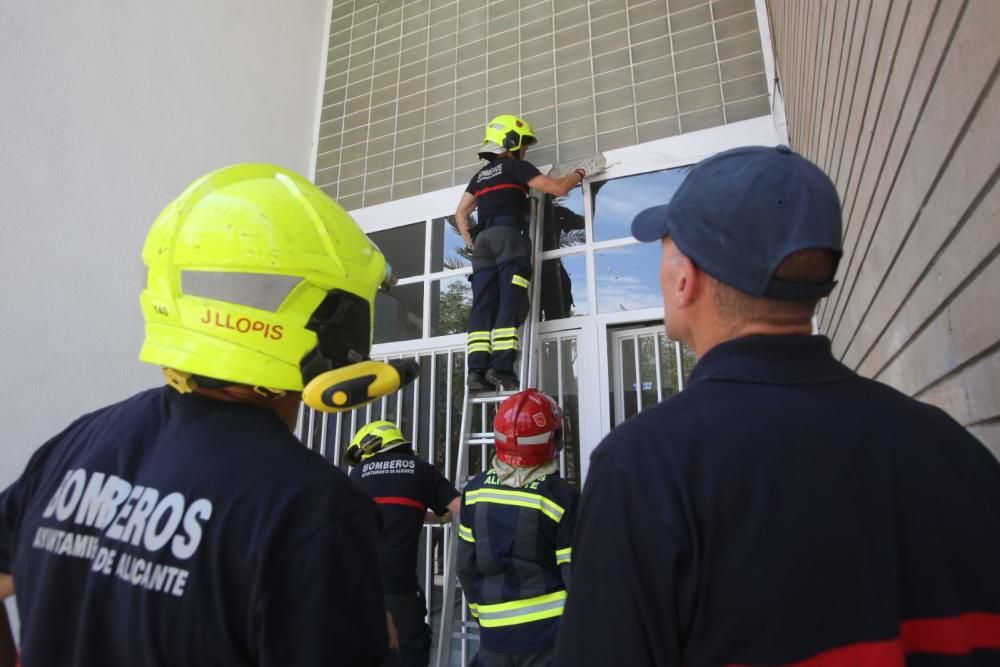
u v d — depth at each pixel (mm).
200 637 707
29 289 3113
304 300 888
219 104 4230
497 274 3352
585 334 3461
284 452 812
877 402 738
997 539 662
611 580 681
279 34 4809
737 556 648
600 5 4008
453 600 2957
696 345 871
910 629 645
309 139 4941
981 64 849
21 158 3139
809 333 790
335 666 713
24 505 932
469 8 4539
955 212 999
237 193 914
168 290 871
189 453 807
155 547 745
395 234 4344
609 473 721
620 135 3697
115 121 3592
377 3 5039
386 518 2617
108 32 3609
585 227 3623
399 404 3906
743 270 762
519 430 2068
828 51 1911
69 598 785
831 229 749
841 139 1834
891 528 658
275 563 717
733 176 792
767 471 669
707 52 3602
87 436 938
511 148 3516
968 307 990
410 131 4516
